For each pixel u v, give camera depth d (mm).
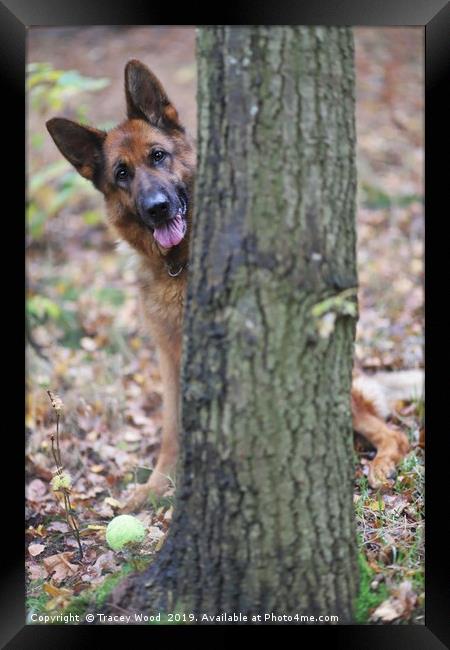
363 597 3139
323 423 2877
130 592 3213
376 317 6562
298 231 2811
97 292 7559
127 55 11688
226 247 2836
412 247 7543
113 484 4797
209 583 2998
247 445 2838
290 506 2863
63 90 7070
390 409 5141
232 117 2820
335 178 2889
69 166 8000
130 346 6691
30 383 5691
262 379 2811
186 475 3008
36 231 8305
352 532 3051
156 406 5859
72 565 3773
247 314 2809
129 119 4699
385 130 9766
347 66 2959
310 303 2822
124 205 4746
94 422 5496
